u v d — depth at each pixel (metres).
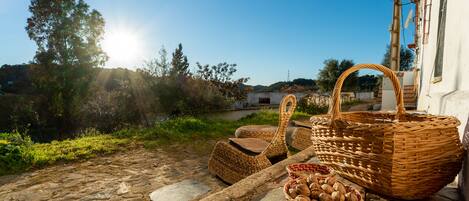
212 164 3.57
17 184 3.58
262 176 2.21
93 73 23.94
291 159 2.76
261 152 3.07
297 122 5.51
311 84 48.44
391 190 1.46
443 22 4.07
